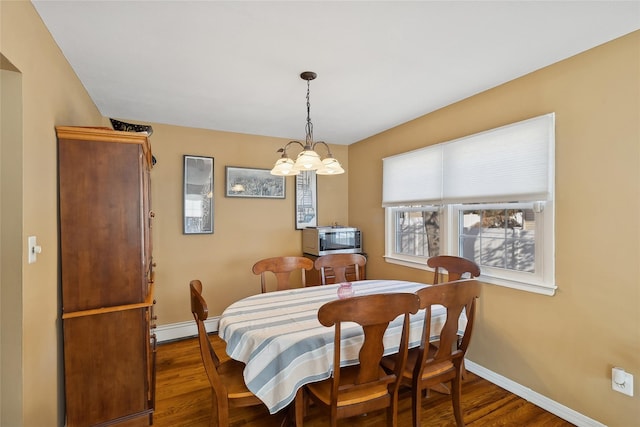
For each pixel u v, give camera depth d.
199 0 1.37
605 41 1.73
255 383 1.48
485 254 2.49
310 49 1.80
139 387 1.89
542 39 1.71
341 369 1.75
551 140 1.97
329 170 2.20
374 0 1.38
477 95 2.47
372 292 2.31
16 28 1.24
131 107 2.75
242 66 2.00
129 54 1.84
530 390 2.13
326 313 1.30
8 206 1.28
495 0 1.38
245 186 3.59
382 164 3.59
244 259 3.59
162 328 3.18
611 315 1.73
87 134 1.75
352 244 3.77
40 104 1.48
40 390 1.47
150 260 2.54
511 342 2.24
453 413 1.98
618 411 1.71
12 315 1.28
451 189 2.66
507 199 2.21
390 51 1.83
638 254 1.63
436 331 1.90
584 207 1.84
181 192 3.28
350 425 1.92
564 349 1.94
